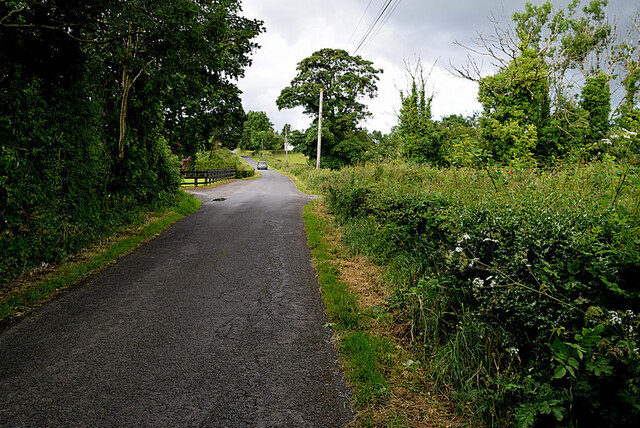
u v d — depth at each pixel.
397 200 6.21
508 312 2.89
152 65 8.89
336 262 6.47
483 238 3.29
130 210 9.80
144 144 10.65
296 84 40.31
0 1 5.06
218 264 6.55
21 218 5.68
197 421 2.62
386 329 4.04
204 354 3.54
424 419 2.65
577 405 2.12
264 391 2.97
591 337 1.91
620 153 4.55
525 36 14.92
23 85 5.74
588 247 2.34
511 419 2.45
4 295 4.87
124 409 2.73
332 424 2.61
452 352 3.07
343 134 39.88
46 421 2.60
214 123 16.05
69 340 3.78
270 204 14.65
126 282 5.59
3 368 3.25
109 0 6.19
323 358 3.49
